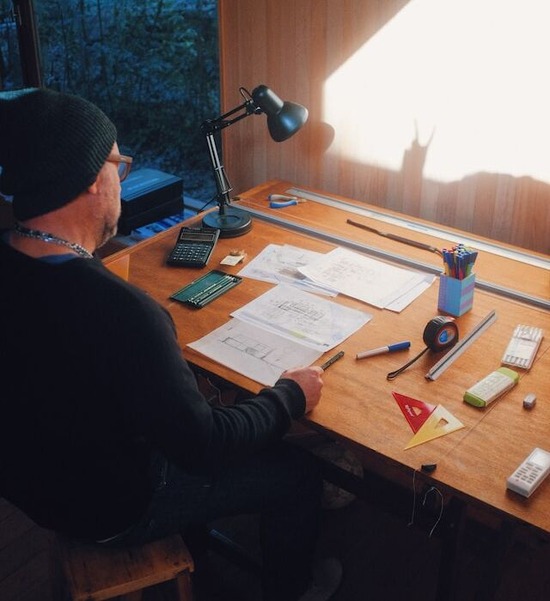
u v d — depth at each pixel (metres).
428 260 2.07
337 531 2.20
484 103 2.16
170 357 1.24
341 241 2.18
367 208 2.43
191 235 2.17
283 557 1.75
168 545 1.53
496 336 1.74
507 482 1.30
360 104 2.41
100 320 1.21
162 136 3.28
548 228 2.20
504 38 2.06
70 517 1.38
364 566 2.09
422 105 2.28
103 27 3.26
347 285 1.94
